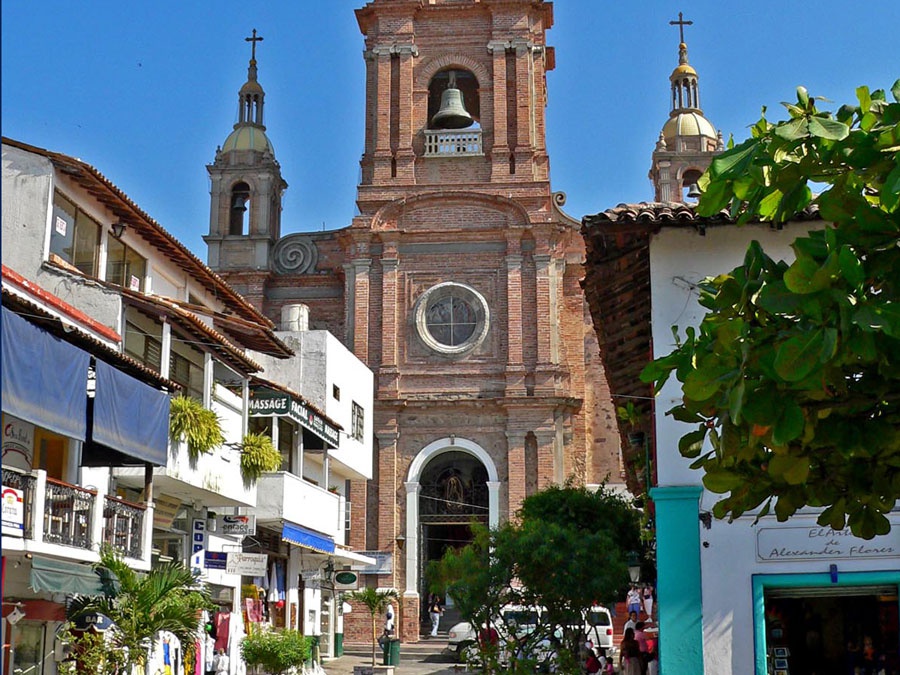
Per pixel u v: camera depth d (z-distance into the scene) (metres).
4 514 18.78
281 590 37.28
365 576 48.53
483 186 51.47
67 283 25.02
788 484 9.91
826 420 9.14
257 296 52.59
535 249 50.94
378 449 49.81
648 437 24.62
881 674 19.25
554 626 26.34
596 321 22.50
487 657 23.95
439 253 51.47
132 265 29.69
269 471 31.66
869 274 8.66
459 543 52.25
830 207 8.88
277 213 55.38
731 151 9.11
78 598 22.02
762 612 17.94
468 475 51.00
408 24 53.25
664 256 19.17
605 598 26.86
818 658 20.25
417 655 44.16
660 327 18.97
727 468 9.90
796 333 8.07
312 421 35.50
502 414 49.81
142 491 26.66
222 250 53.47
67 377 19.62
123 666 21.22
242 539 33.06
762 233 19.03
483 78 52.78
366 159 52.56
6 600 20.52
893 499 10.04
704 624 17.95
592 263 19.80
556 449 49.25
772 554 18.06
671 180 54.22
